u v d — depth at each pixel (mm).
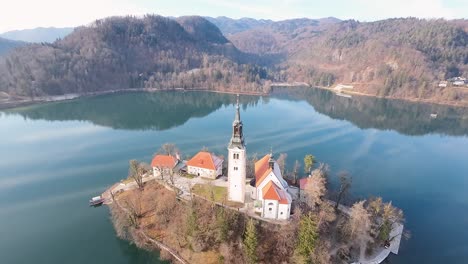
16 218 108938
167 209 100375
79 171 147875
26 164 157250
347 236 88688
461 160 176250
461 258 92625
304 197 102812
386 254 90812
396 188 138125
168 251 90250
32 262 88062
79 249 93250
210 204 96625
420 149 194250
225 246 83625
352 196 124188
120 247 94188
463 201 128000
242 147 90938
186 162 131125
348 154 177625
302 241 76312
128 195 115625
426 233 105125
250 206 97250
